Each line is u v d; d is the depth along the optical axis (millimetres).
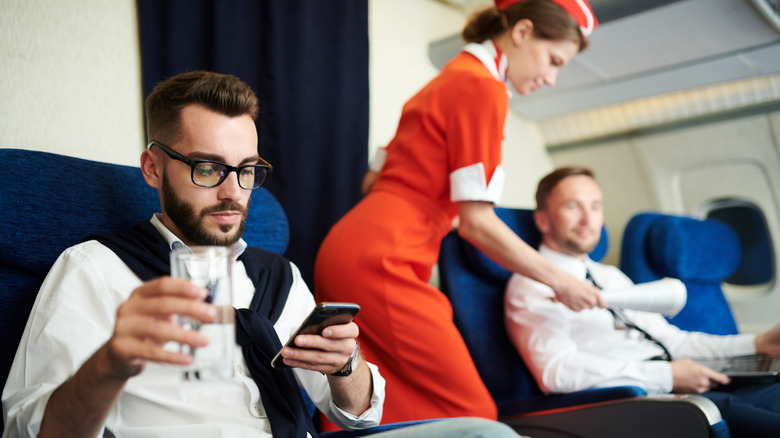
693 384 1599
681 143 3049
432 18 2721
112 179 1147
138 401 895
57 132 1559
